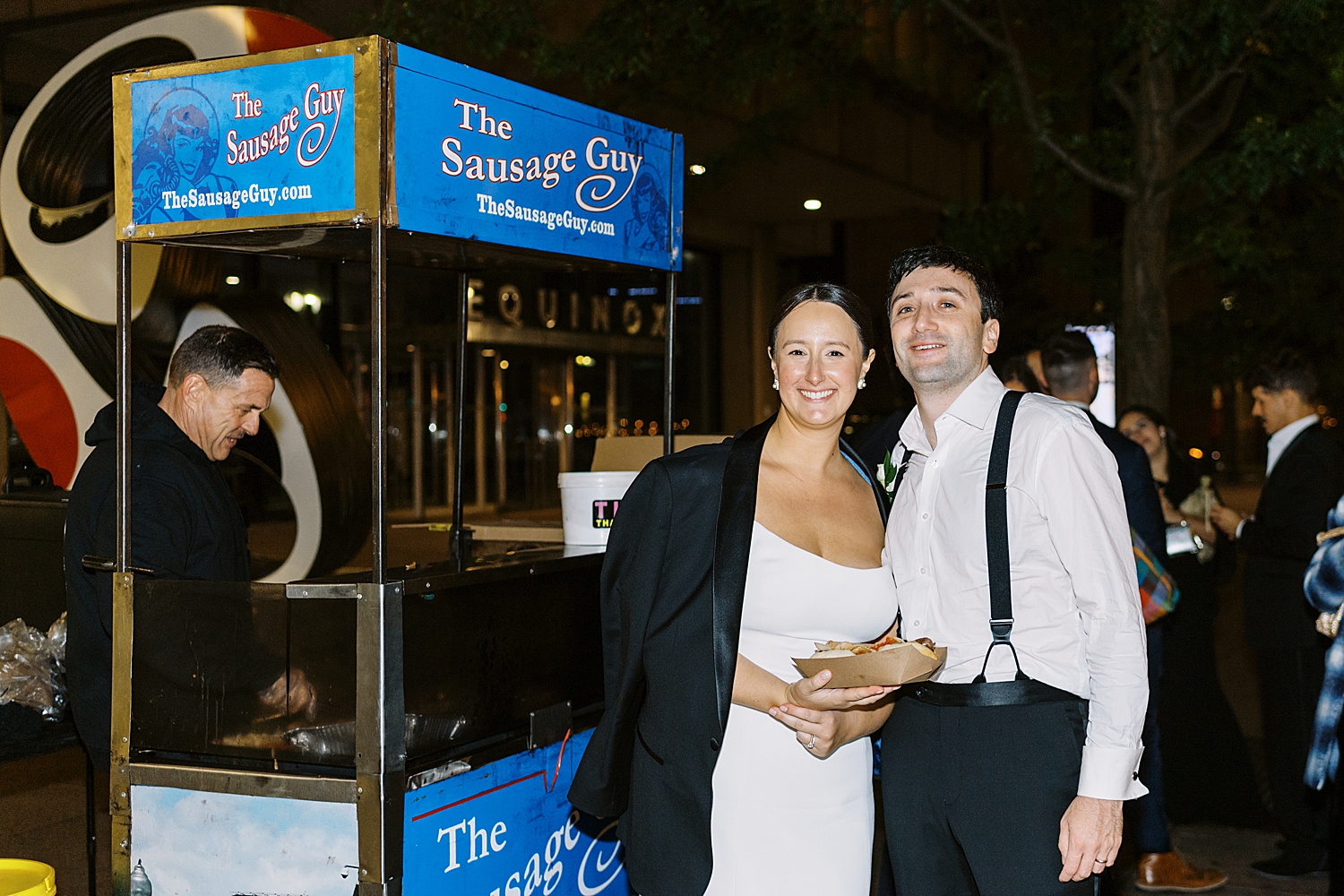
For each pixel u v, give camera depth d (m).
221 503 2.71
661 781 2.18
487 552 3.16
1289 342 10.56
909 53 13.72
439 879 2.22
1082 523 2.09
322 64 2.09
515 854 2.44
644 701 2.29
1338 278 10.28
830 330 2.22
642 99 8.78
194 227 2.22
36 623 3.86
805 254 18.56
